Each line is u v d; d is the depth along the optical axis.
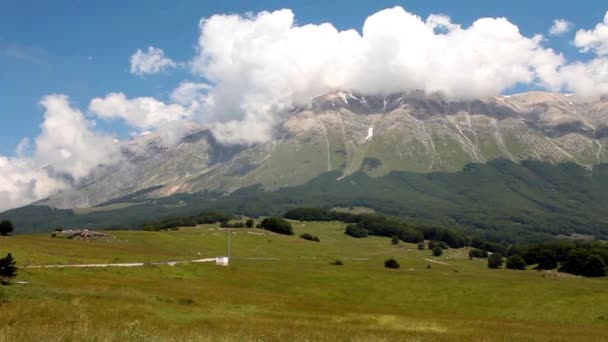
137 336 32.81
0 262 65.75
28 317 41.78
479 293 121.19
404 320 70.62
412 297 117.00
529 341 53.97
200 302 69.56
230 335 40.00
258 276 127.88
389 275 146.00
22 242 129.75
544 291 122.94
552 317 101.31
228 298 80.50
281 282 122.75
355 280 133.38
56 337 30.53
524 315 102.94
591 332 71.62
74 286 72.25
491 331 64.06
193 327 46.44
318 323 61.09
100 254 125.31
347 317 70.62
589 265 195.50
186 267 121.75
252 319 59.31
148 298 64.88
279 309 75.00
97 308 52.59
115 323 42.97
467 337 54.69
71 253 117.94
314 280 130.88
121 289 74.44
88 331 33.97
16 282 64.88
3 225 168.50
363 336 47.66
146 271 106.62
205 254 179.75
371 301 111.12
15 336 30.41
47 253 109.56
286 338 42.59
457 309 107.38
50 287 65.69
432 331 60.00
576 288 127.12
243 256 189.75
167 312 56.91
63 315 44.72
